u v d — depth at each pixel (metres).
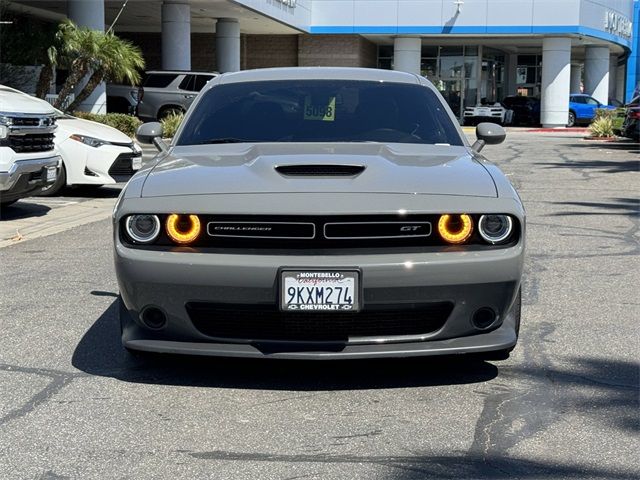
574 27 37.28
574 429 3.98
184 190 4.39
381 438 3.88
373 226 4.22
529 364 4.94
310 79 6.04
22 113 9.63
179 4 29.17
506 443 3.82
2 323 5.80
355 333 4.28
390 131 5.54
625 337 5.50
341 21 39.53
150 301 4.26
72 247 8.73
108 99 27.00
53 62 21.86
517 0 37.50
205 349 4.26
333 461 3.63
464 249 4.24
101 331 5.61
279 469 3.55
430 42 42.56
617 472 3.52
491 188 4.46
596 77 43.97
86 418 4.11
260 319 4.27
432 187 4.39
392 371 4.79
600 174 16.03
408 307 4.19
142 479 3.46
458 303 4.22
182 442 3.83
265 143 5.35
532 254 8.33
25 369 4.84
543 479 3.45
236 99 5.86
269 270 4.10
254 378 4.67
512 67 48.09
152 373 4.76
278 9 34.25
